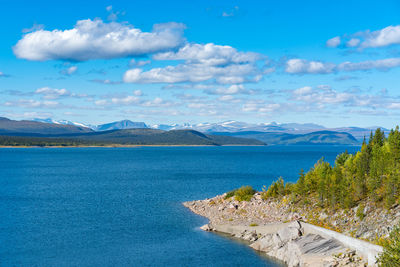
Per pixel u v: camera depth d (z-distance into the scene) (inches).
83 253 1814.7
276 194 2696.9
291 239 1796.3
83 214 2709.2
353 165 2437.3
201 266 1647.4
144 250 1868.8
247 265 1654.8
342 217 1953.7
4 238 2053.4
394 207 1744.6
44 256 1769.2
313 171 2684.5
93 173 6269.7
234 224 2304.4
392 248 1182.3
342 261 1402.6
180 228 2311.8
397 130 2362.2
